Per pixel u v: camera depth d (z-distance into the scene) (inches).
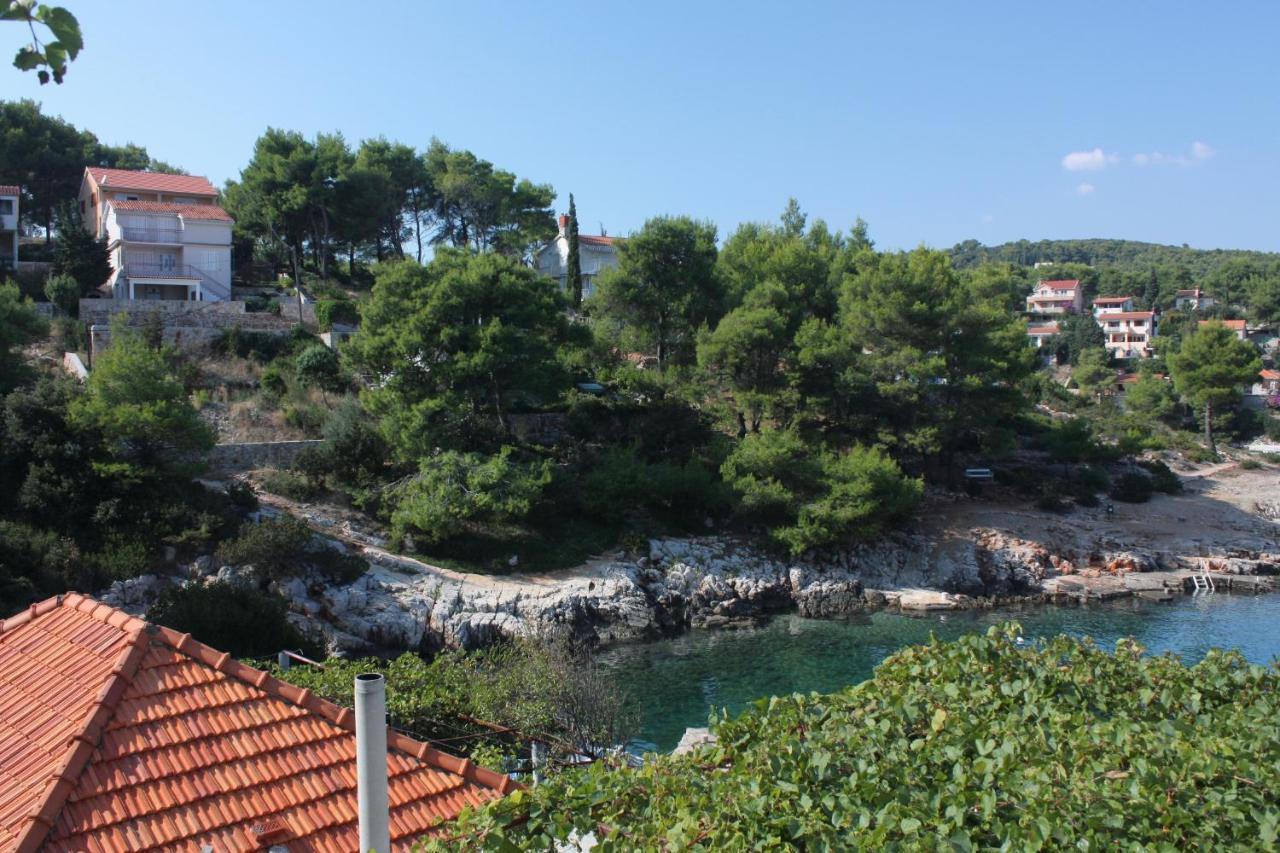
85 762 448.8
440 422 2081.7
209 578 1551.4
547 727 913.5
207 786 459.8
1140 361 5231.3
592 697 970.1
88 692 501.7
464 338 2143.2
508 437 2266.2
